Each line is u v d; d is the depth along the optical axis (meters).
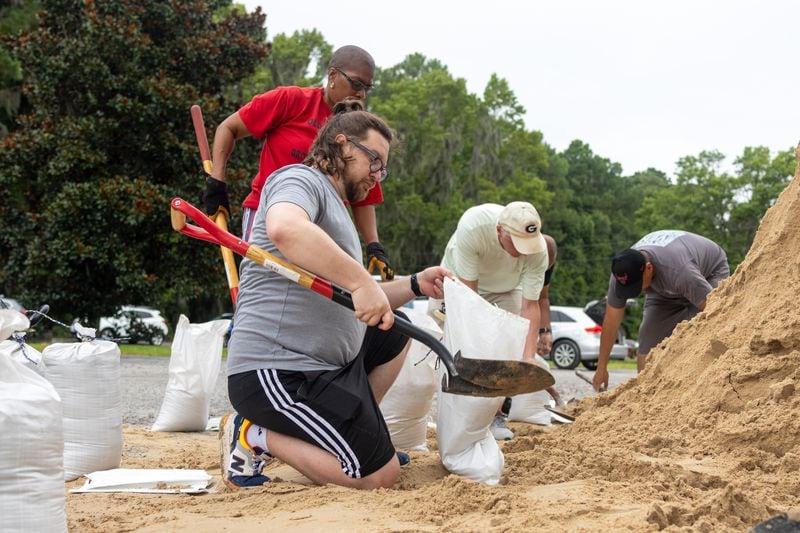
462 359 3.17
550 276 6.11
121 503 3.33
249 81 32.12
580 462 3.60
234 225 19.23
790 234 4.22
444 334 3.64
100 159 18.59
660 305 6.37
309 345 3.39
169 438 5.54
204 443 5.34
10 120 25.61
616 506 2.75
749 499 2.67
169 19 19.64
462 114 49.53
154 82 18.62
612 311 6.08
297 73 44.31
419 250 47.62
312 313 3.39
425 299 16.69
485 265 5.46
